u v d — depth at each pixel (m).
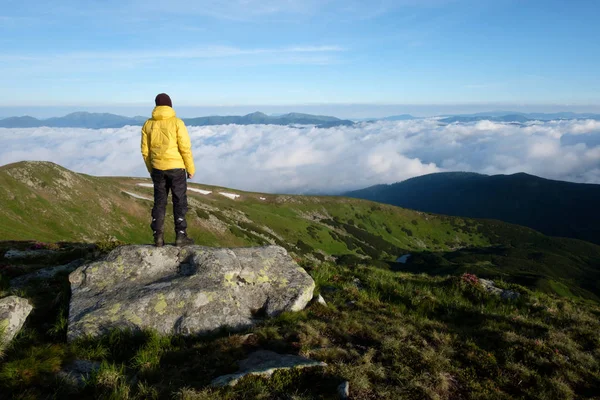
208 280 4.21
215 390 2.78
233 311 4.00
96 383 2.88
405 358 3.36
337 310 4.43
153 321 3.74
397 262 75.00
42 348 3.21
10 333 3.27
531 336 4.13
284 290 4.46
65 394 2.80
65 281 4.57
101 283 4.16
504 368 3.47
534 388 3.25
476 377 3.31
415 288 5.86
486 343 3.86
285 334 3.63
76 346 3.33
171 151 4.52
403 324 4.12
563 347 3.93
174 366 3.19
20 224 32.72
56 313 3.99
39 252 6.70
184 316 3.82
